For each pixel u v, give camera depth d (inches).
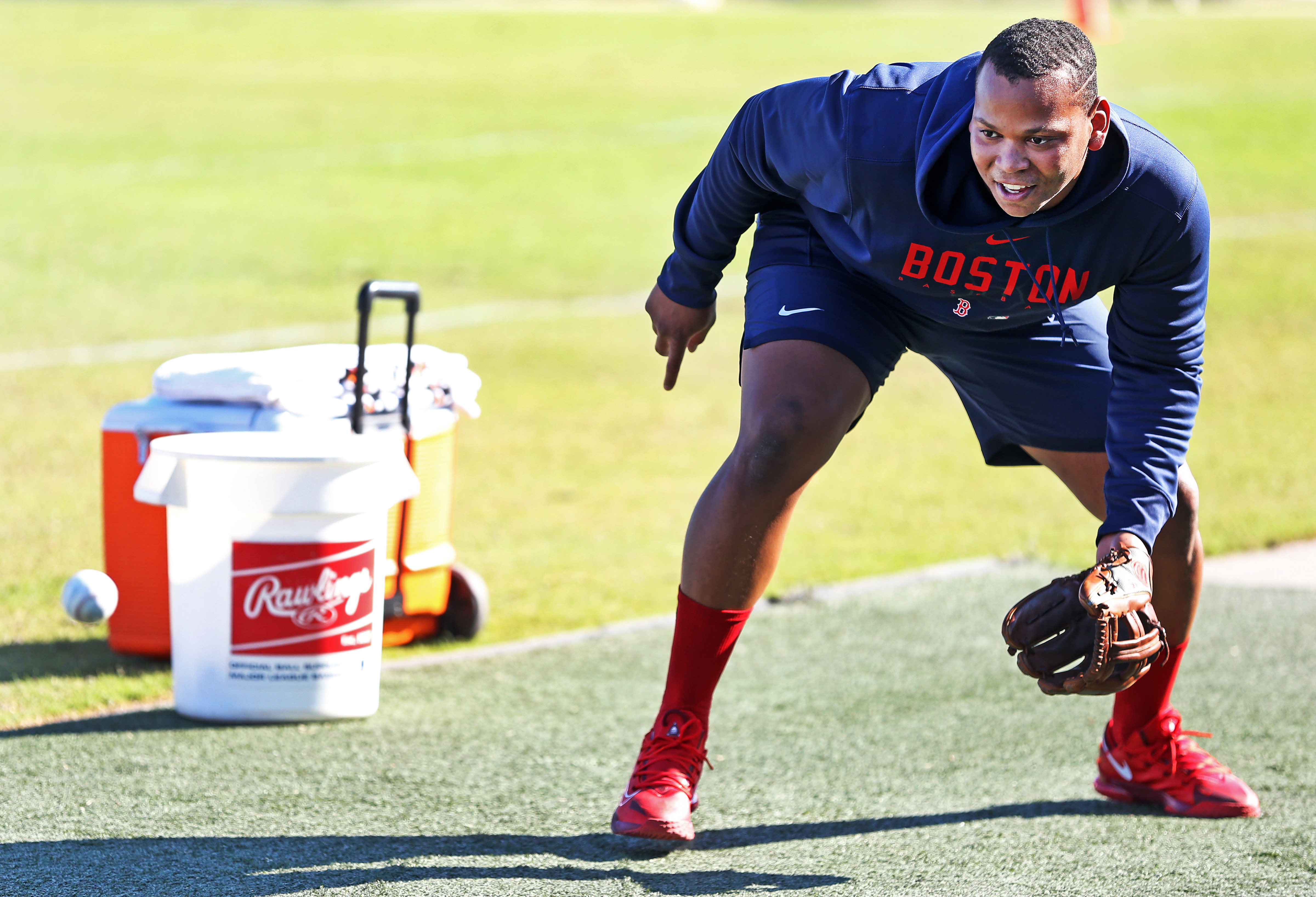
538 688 605.9
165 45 4579.2
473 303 1761.8
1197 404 401.4
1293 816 469.1
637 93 3769.7
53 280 1774.1
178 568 547.5
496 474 1058.1
